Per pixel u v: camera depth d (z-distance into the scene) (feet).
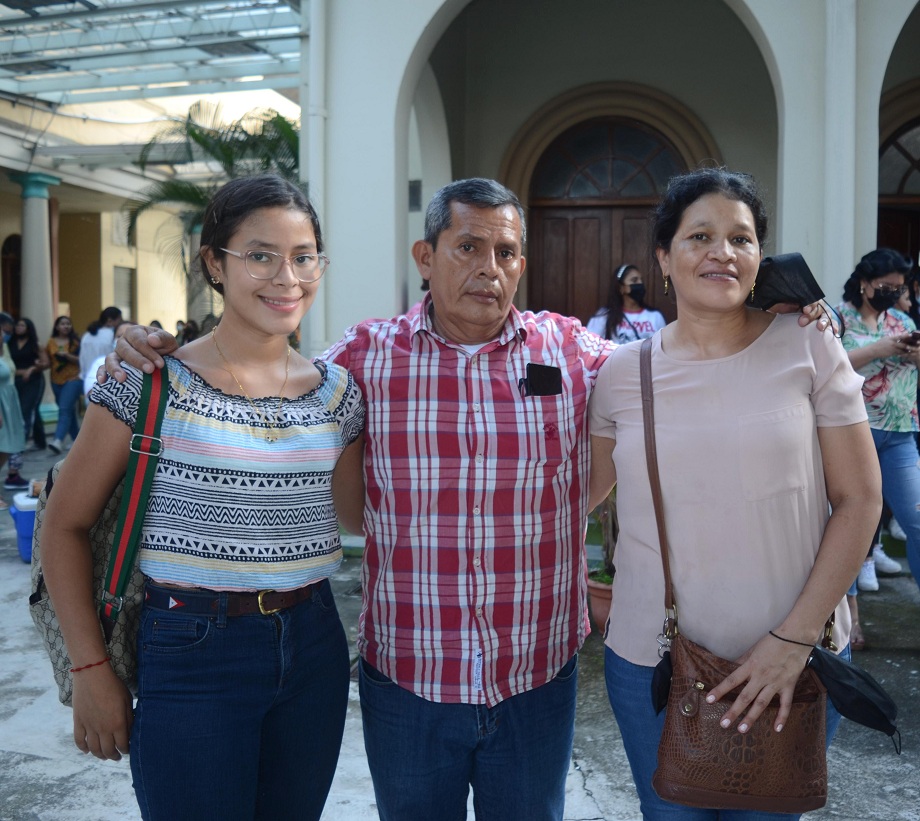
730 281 5.16
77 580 5.08
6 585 16.35
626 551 5.69
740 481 5.22
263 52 28.86
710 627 5.32
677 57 23.89
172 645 5.00
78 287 54.19
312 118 17.26
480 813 6.17
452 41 23.31
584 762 9.55
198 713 5.00
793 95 15.51
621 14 24.04
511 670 5.87
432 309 6.26
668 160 24.45
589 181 24.93
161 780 4.97
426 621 5.83
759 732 5.00
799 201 15.57
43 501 5.30
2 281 47.32
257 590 5.13
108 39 28.84
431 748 5.83
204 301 34.99
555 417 5.99
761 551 5.23
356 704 11.00
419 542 5.87
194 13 27.14
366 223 17.40
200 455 5.02
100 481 5.09
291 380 5.60
